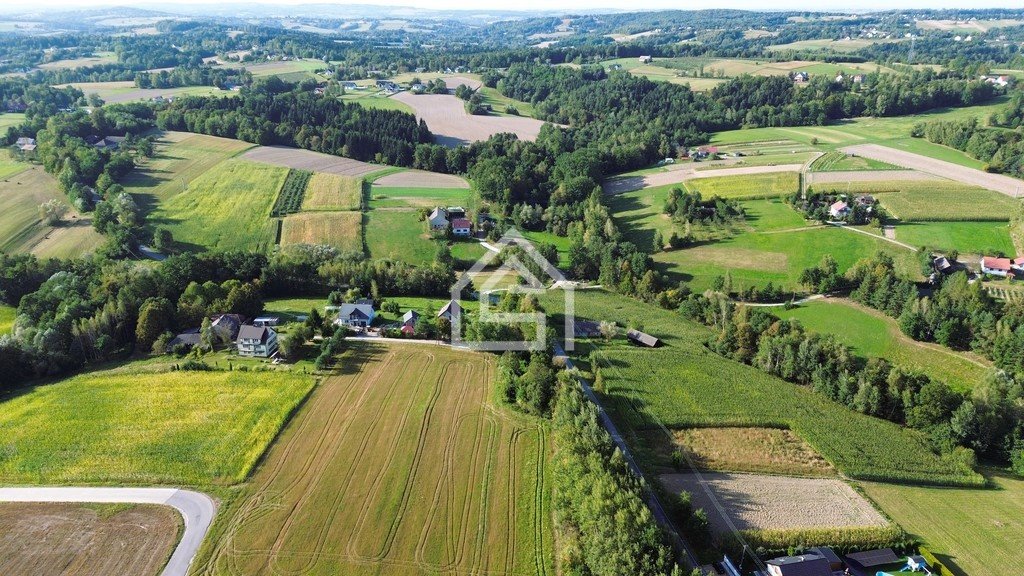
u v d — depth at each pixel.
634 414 73.69
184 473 61.84
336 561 51.84
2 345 79.94
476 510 57.88
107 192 147.12
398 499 59.09
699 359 88.38
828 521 56.81
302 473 62.50
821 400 79.06
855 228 135.38
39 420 70.50
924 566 52.06
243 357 86.56
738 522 56.38
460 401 76.00
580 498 54.72
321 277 113.88
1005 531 57.09
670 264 128.50
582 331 96.56
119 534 54.22
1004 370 84.38
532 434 69.38
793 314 106.56
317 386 79.06
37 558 51.69
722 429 71.62
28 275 105.38
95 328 87.31
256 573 50.56
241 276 110.38
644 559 47.41
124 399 75.19
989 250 118.69
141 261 121.56
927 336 96.06
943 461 67.81
